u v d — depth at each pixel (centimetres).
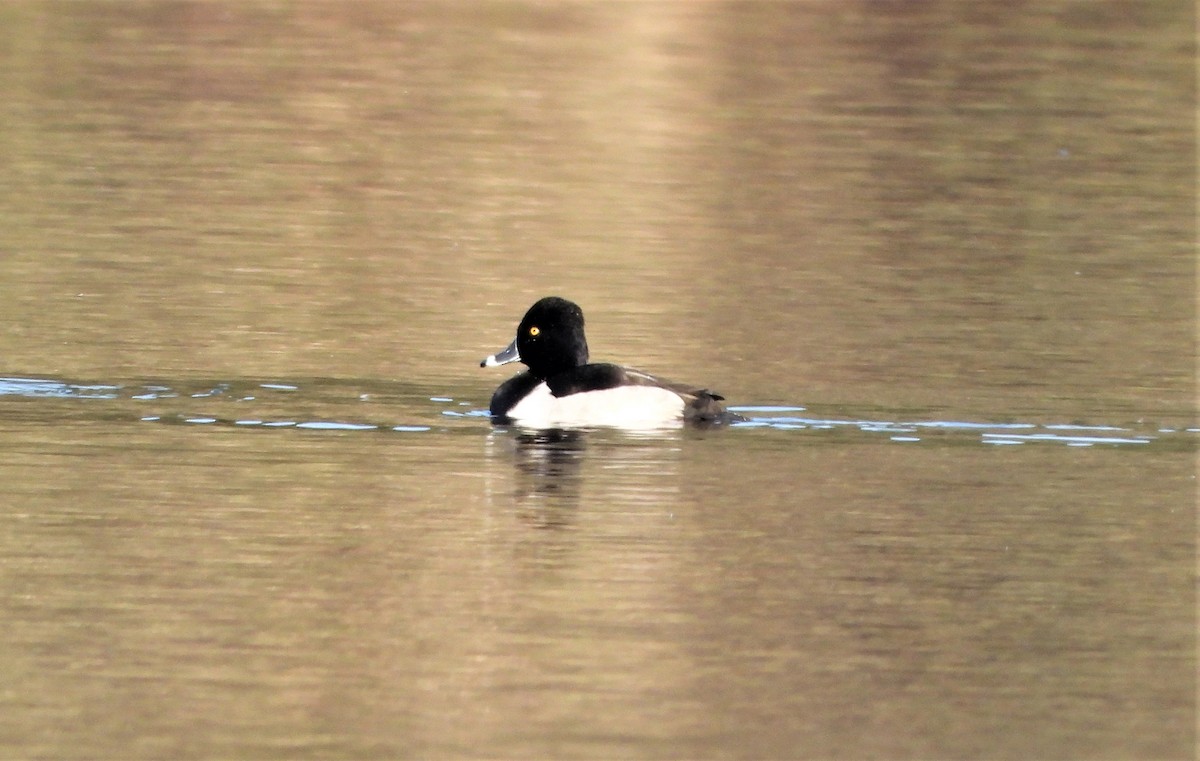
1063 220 2586
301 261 2284
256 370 1762
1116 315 2075
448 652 1031
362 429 1550
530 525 1273
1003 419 1609
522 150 2967
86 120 3066
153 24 3803
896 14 4012
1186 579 1182
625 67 3547
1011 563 1207
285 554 1204
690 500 1342
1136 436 1557
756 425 1583
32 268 2202
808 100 3319
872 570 1193
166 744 909
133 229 2431
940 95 3356
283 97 3275
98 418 1564
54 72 3375
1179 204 2680
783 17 3956
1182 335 1977
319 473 1403
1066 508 1331
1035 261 2355
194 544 1222
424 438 1528
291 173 2788
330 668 1008
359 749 905
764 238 2462
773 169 2866
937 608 1123
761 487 1377
